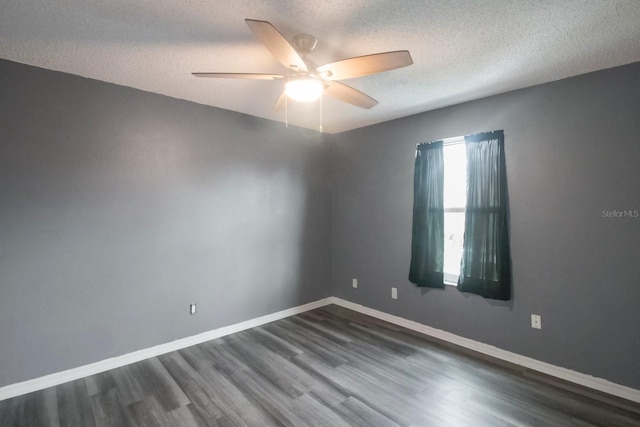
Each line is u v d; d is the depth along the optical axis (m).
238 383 2.48
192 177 3.19
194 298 3.20
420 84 2.70
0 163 2.26
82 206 2.58
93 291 2.63
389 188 3.80
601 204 2.40
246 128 3.59
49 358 2.44
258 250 3.71
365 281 4.09
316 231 4.33
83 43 2.04
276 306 3.89
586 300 2.46
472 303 3.09
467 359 2.88
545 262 2.66
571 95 2.53
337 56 2.19
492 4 1.64
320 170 4.38
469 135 3.08
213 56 2.22
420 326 3.50
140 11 1.70
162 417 2.09
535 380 2.53
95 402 2.25
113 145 2.73
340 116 3.65
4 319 2.27
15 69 2.31
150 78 2.61
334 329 3.59
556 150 2.60
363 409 2.17
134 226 2.84
